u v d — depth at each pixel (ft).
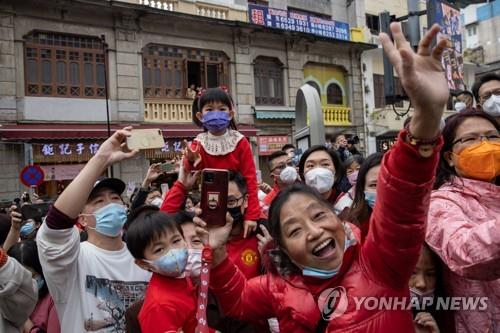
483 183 6.35
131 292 8.95
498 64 79.30
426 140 4.54
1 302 8.11
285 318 6.01
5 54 37.19
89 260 8.82
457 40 58.90
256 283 6.66
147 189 12.28
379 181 5.04
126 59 42.98
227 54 49.93
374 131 61.11
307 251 5.65
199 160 10.18
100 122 41.70
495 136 6.52
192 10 47.85
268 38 52.85
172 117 46.24
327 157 11.88
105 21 42.04
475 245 5.00
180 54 47.21
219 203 6.82
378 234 5.15
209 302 8.16
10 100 37.32
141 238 7.59
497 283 6.22
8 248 11.92
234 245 9.61
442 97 4.35
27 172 29.86
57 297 8.46
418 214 4.83
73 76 40.78
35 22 38.70
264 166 53.01
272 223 6.04
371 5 65.82
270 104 53.72
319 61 57.67
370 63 62.80
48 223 7.87
